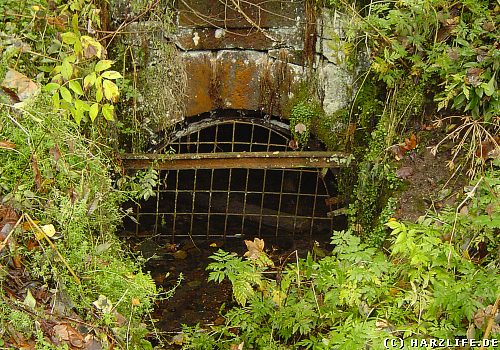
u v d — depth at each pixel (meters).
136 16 4.20
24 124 2.71
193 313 4.12
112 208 3.49
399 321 2.91
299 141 4.73
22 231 2.53
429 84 4.10
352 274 3.01
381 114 4.43
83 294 2.63
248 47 4.48
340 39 4.39
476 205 3.36
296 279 3.48
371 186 4.31
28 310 2.33
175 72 4.44
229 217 5.39
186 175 5.53
